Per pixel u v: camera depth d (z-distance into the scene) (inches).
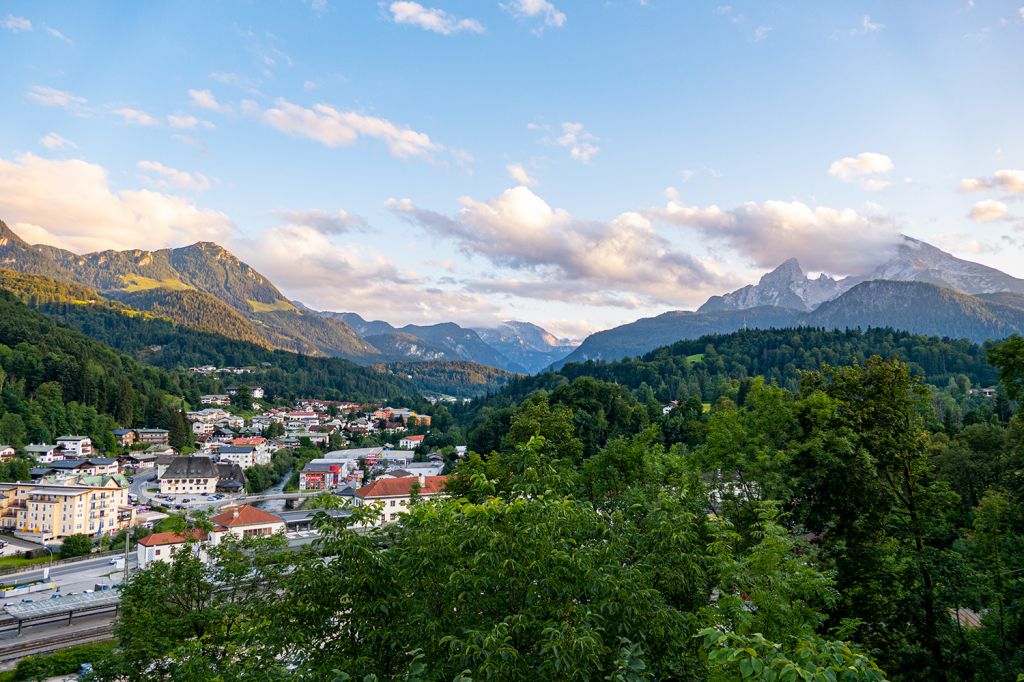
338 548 593.9
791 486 1131.9
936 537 1204.5
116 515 4864.7
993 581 1114.7
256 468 7007.9
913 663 992.2
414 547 609.6
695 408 4439.0
